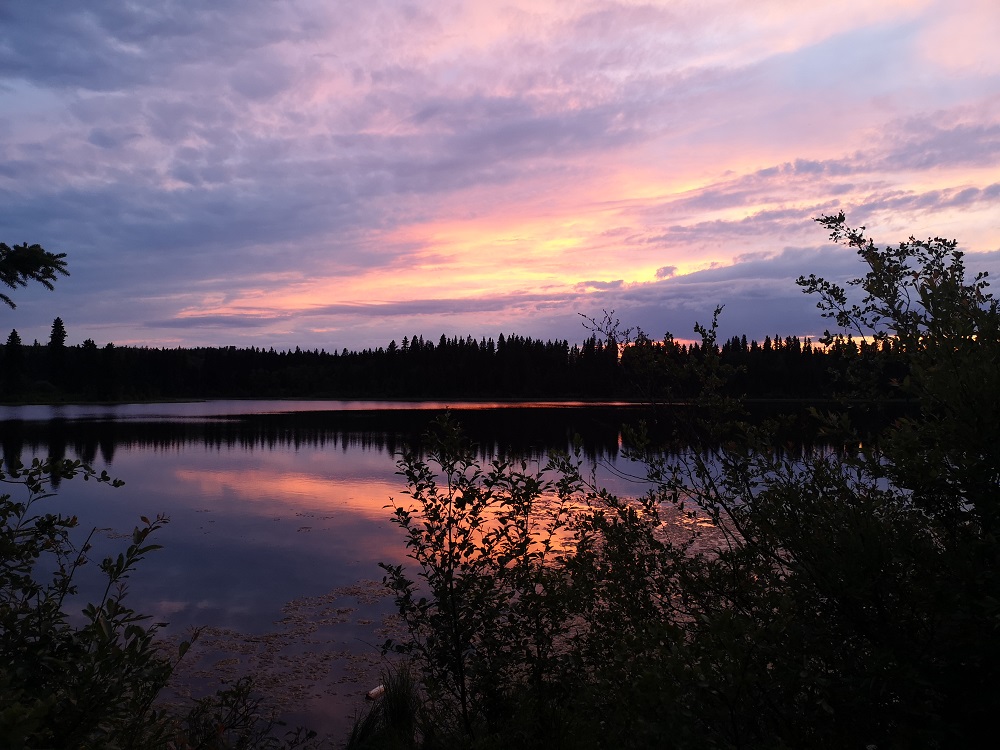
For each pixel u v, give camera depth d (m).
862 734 2.48
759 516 3.18
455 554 4.15
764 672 2.52
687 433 3.71
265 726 5.97
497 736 3.63
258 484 21.23
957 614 2.27
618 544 4.05
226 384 136.12
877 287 3.44
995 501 2.37
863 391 3.63
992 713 2.31
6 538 3.19
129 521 15.33
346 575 11.02
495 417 56.59
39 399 95.88
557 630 4.22
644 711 2.78
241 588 10.31
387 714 5.67
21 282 5.02
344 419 58.53
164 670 2.83
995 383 2.33
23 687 2.59
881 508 2.98
